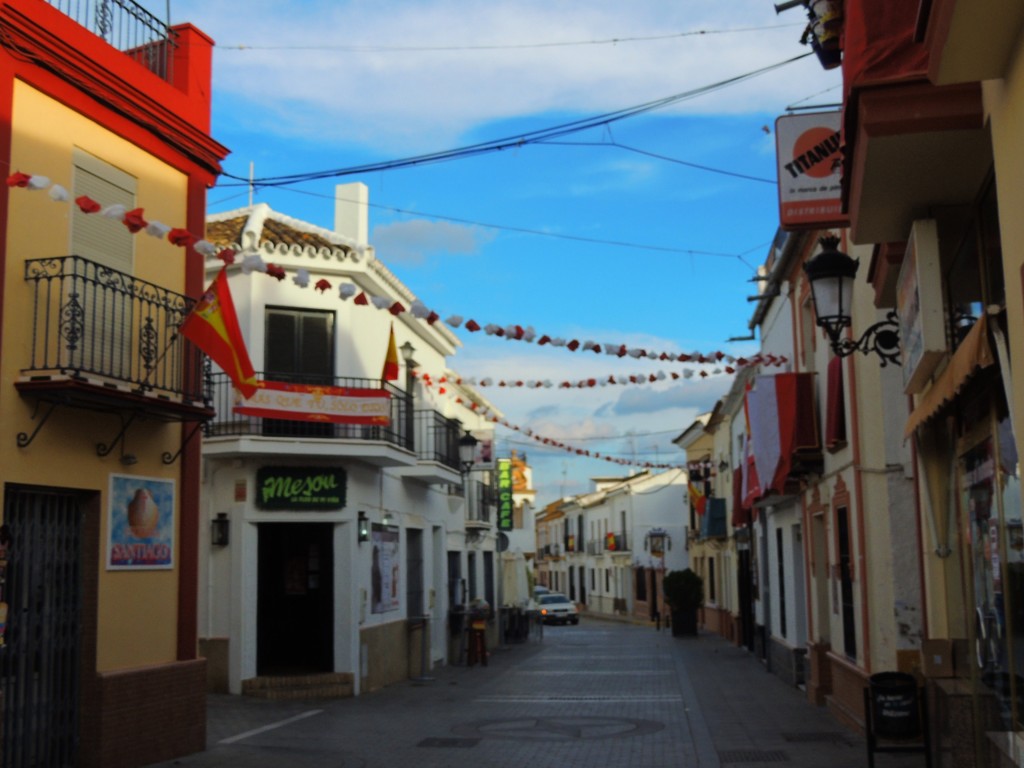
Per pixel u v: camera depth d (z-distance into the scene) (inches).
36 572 367.6
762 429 609.0
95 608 389.1
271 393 639.1
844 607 540.7
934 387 315.9
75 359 375.6
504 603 1270.9
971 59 206.1
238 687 652.7
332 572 689.6
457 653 954.7
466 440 903.1
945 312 319.6
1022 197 199.9
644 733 523.5
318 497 673.6
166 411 404.2
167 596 432.8
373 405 671.8
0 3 352.5
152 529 422.3
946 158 270.1
